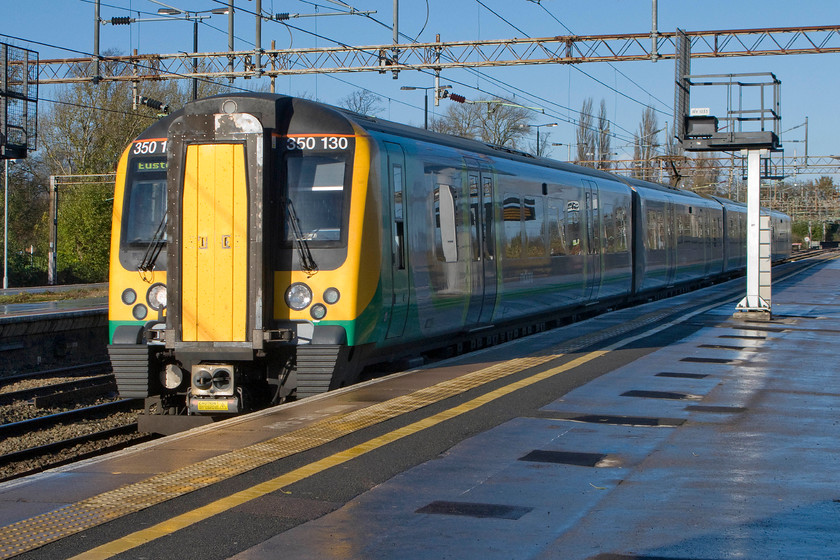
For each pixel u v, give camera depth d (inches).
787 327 714.2
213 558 209.3
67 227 2081.7
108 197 2091.5
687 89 782.5
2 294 1368.1
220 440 325.1
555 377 462.0
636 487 265.0
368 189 439.5
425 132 574.2
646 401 398.0
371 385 438.0
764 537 219.9
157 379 441.7
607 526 229.3
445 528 228.7
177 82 2234.3
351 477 276.2
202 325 419.8
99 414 583.5
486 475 278.2
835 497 254.4
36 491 263.0
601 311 991.0
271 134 426.9
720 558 205.8
